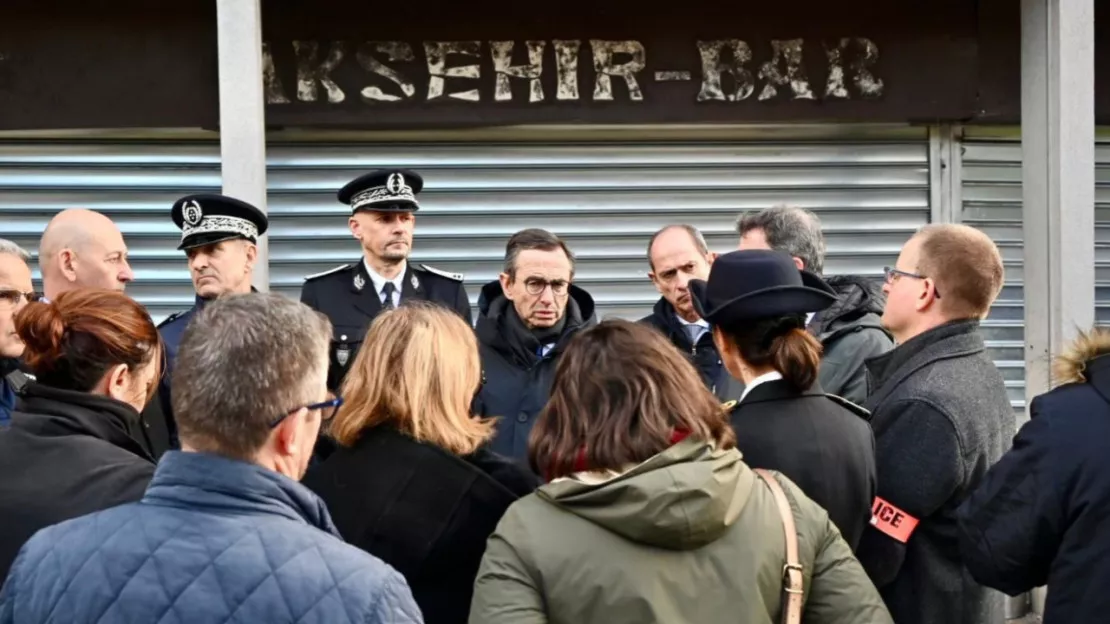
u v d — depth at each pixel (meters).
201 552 1.44
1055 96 5.00
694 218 5.72
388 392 2.23
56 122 5.19
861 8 5.50
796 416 2.26
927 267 2.75
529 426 3.48
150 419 3.17
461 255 5.62
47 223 5.36
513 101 5.40
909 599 2.61
